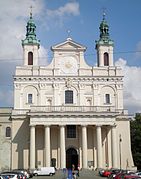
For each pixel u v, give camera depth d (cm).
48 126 7762
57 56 8688
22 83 8506
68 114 7812
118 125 8388
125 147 8281
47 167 7138
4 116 9156
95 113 7869
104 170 6850
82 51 8738
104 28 9112
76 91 8581
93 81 8644
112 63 8856
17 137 8225
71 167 8144
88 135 8238
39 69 8575
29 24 8944
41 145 8106
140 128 10381
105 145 8175
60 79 8581
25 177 4919
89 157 8131
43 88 8512
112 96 8631
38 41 8825
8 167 8700
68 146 8188
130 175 4406
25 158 8106
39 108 7894
